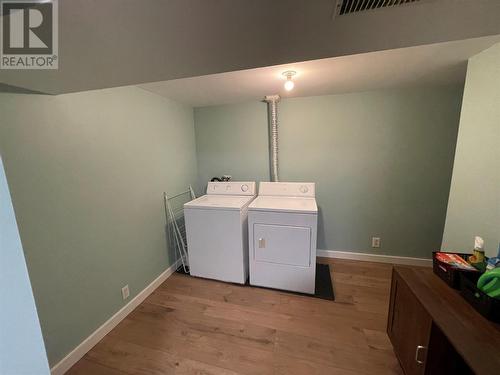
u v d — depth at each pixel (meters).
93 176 1.59
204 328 1.70
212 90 2.14
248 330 1.67
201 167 3.04
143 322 1.78
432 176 2.31
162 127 2.35
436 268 1.24
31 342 0.49
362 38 0.76
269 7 0.58
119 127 1.80
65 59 0.85
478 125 1.34
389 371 1.34
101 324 1.65
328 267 2.51
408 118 2.28
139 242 2.04
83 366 1.43
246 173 2.90
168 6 0.55
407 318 1.17
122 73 1.02
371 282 2.22
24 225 1.20
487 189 1.25
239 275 2.23
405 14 0.63
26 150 1.20
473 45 1.25
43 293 1.29
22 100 1.18
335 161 2.56
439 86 2.15
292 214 1.98
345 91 2.32
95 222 1.61
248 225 2.13
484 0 0.56
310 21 0.65
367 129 2.40
